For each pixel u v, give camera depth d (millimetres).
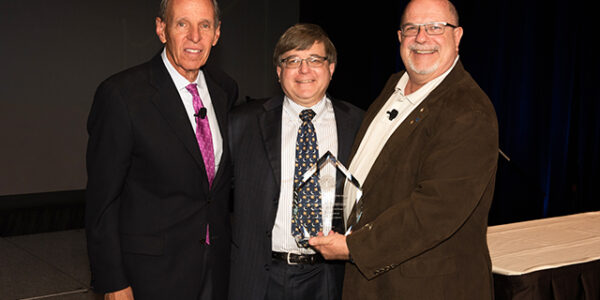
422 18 1543
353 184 1608
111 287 1541
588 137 4258
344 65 6340
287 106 1824
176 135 1587
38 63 5465
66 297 3453
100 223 1528
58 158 5641
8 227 5039
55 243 4805
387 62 5781
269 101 1860
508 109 4637
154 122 1564
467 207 1357
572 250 2002
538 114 4434
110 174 1519
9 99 5367
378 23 5836
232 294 1755
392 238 1384
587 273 1884
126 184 1595
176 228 1611
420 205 1358
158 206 1594
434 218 1349
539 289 1780
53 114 5578
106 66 5781
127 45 5863
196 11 1561
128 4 5840
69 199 5461
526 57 4477
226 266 1769
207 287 1680
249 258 1746
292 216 1699
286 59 1740
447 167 1366
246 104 1892
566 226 2373
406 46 1576
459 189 1348
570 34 4211
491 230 2309
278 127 1794
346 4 6234
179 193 1611
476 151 1368
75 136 5707
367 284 1538
